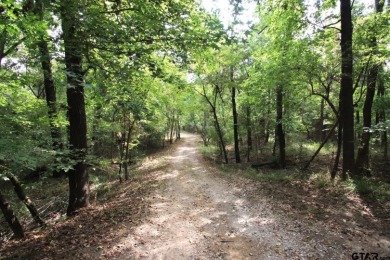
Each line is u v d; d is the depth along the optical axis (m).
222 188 11.81
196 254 5.70
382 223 6.58
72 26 6.23
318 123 32.03
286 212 7.86
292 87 13.35
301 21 11.64
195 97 25.62
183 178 14.76
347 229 6.39
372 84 13.35
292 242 5.99
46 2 5.52
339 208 7.73
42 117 8.19
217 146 31.89
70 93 9.48
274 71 12.12
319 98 21.56
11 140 6.42
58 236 6.86
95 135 17.59
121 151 17.94
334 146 23.20
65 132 11.85
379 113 17.64
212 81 20.44
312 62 11.04
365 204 7.81
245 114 22.70
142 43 7.41
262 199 9.47
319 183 10.27
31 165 6.50
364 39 11.09
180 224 7.45
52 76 6.87
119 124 15.52
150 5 6.95
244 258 5.45
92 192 14.04
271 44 13.29
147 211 8.65
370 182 9.80
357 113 18.38
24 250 6.21
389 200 7.94
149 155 30.66
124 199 10.61
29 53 6.48
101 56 7.05
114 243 6.25
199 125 52.91
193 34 7.09
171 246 6.09
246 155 25.06
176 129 50.00
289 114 19.06
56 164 7.56
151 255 5.68
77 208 9.59
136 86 10.35
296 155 20.94
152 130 29.48
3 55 6.39
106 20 6.48
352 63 10.55
